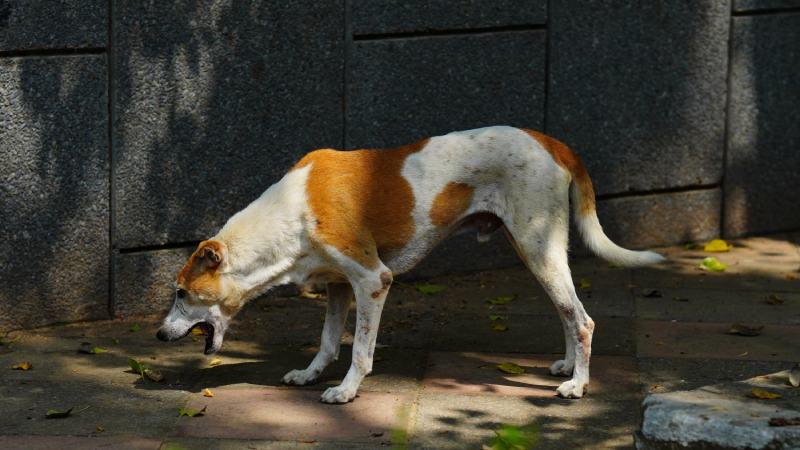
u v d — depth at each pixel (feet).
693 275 31.76
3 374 23.86
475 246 31.76
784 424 18.37
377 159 22.50
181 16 27.07
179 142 27.55
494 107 31.19
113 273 27.37
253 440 20.53
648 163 33.53
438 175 22.41
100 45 26.30
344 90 29.37
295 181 22.54
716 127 34.40
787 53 34.94
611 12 32.17
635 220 33.76
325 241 22.07
